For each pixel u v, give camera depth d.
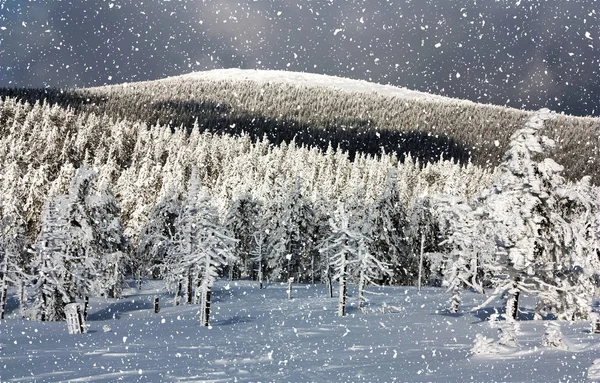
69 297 40.16
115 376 13.80
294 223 64.00
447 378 11.72
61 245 39.44
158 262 57.72
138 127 155.25
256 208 71.50
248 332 28.69
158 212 57.06
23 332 28.39
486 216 26.19
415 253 65.00
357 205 68.25
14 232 52.56
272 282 66.50
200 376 13.88
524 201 24.77
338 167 140.00
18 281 45.56
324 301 47.69
